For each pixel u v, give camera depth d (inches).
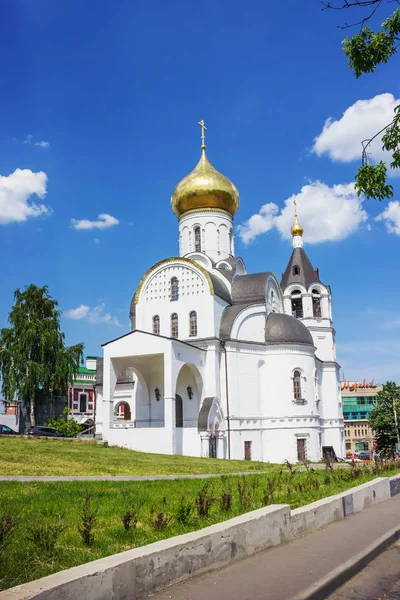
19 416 2388.0
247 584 356.2
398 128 545.0
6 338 2319.1
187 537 378.3
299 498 666.2
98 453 1282.0
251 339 1920.5
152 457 1327.5
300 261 2445.9
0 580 312.7
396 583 401.4
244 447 1812.3
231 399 1801.2
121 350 1643.7
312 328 2375.7
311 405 1915.6
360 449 4859.7
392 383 3255.4
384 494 810.2
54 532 396.2
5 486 721.0
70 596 276.4
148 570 332.8
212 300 1836.9
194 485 824.3
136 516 510.9
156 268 1945.1
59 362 2327.8
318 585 356.8
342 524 585.9
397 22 534.3
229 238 2212.1
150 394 1895.9
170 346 1576.0
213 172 2206.0
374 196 563.2
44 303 2395.4
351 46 552.7
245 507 566.3
